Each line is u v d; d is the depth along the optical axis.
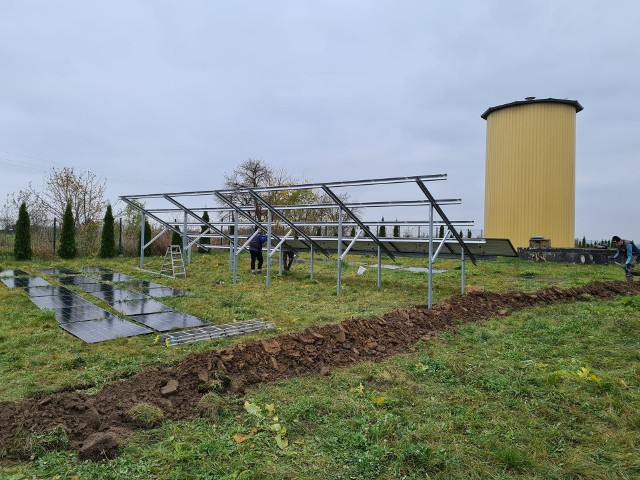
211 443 3.13
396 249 11.59
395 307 8.69
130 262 17.77
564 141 23.91
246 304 8.87
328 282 12.43
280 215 11.44
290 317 7.69
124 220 23.27
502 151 25.03
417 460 2.99
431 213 8.52
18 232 18.00
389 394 4.16
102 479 2.72
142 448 3.11
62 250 19.33
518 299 9.23
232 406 3.86
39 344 5.85
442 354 5.57
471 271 15.57
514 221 24.64
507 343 6.11
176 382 4.14
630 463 2.99
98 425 3.40
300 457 3.02
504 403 4.00
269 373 4.70
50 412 3.51
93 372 4.74
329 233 17.75
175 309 8.42
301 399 3.99
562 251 20.11
